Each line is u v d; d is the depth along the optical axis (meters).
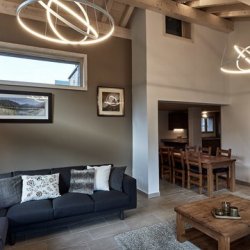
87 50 4.70
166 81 4.85
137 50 4.94
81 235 3.05
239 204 2.95
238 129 5.62
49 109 4.29
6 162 3.97
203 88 5.36
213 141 9.74
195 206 2.90
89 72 4.71
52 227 3.10
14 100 4.01
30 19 4.20
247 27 5.39
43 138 4.26
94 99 4.76
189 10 4.71
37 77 4.33
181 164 5.38
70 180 3.65
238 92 5.62
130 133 5.16
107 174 3.77
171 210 3.89
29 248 2.70
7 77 4.07
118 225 3.32
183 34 5.30
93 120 4.74
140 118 4.86
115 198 3.36
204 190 4.99
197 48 5.28
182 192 4.89
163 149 6.00
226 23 5.51
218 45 5.64
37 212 2.85
